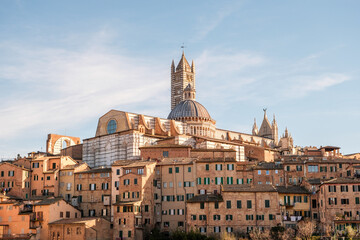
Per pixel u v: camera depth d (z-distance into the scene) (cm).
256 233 11250
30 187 14462
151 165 13200
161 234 12394
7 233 12562
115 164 13825
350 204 11881
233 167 13250
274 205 11956
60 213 12988
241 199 12056
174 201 13138
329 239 10938
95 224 12462
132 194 12750
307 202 12612
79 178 14200
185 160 13612
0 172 14462
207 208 12125
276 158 16312
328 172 13775
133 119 18475
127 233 12188
